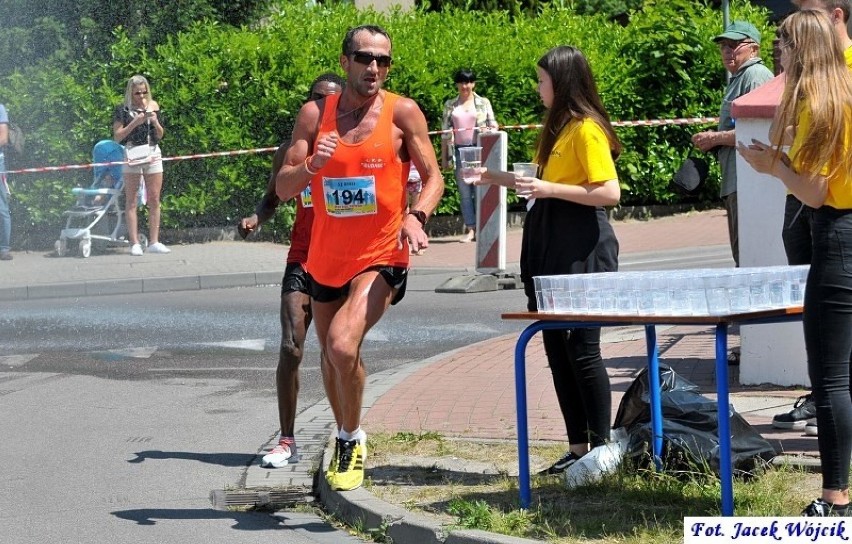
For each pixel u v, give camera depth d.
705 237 22.59
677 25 25.31
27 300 17.88
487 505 7.10
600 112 7.69
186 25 26.34
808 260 8.26
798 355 10.30
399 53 22.84
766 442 7.61
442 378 11.58
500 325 15.01
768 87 10.19
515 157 24.19
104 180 21.17
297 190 7.55
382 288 7.67
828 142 6.15
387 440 9.10
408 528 7.05
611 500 7.20
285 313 8.95
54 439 9.94
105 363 13.07
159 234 22.45
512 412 9.99
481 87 23.66
